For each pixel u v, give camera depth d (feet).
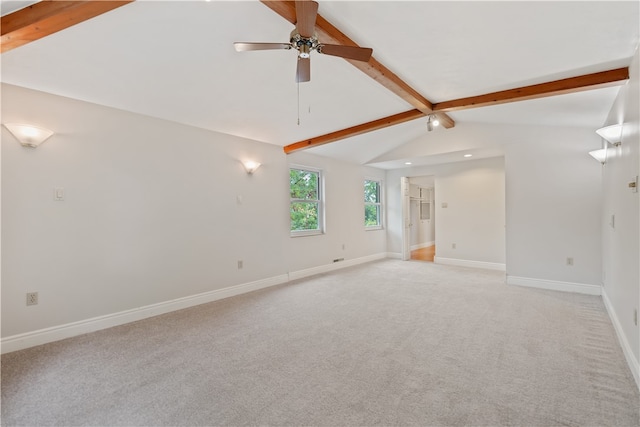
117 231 10.46
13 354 8.29
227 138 13.79
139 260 10.98
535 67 8.81
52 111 9.18
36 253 8.88
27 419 5.71
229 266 13.83
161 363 7.79
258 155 15.11
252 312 11.64
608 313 11.00
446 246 21.47
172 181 11.88
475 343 8.77
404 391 6.52
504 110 13.12
